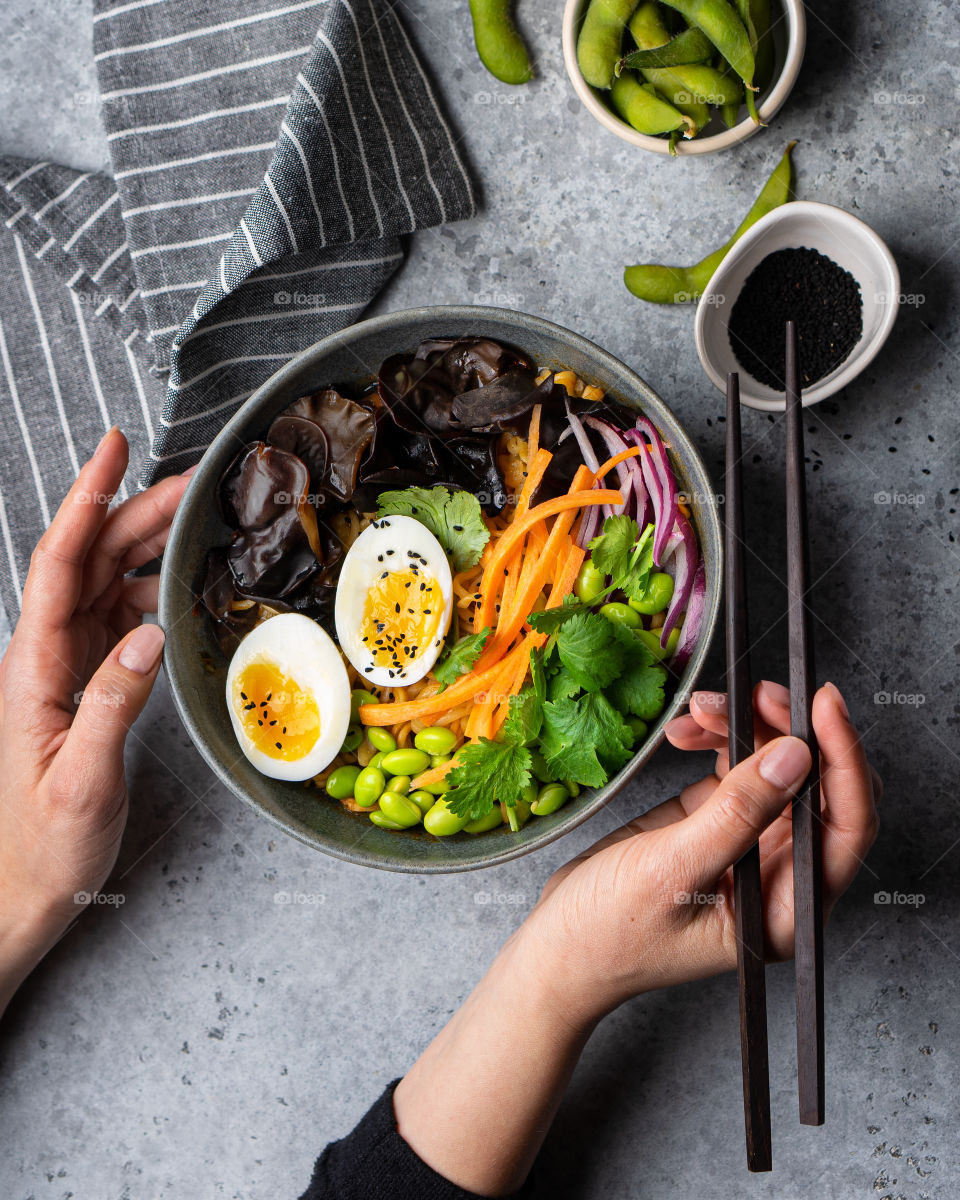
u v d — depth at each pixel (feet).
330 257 2.07
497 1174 1.92
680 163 2.12
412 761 1.96
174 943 2.19
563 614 1.91
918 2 2.10
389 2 2.10
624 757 1.89
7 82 2.19
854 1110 2.14
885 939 2.13
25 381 2.14
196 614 1.97
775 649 2.13
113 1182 2.20
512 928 2.16
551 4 2.11
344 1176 1.93
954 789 2.12
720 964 1.86
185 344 2.01
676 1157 2.15
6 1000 2.14
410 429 1.97
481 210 2.14
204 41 2.07
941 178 2.10
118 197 2.12
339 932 2.18
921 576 2.11
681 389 2.13
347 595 1.98
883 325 2.00
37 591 1.99
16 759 2.01
